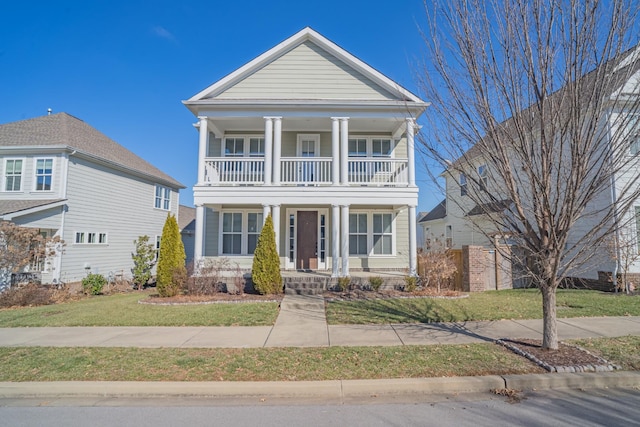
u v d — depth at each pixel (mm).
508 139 4957
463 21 5000
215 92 12312
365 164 13211
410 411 3752
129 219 18578
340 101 11438
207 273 10148
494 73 4895
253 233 13492
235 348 5531
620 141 4664
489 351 5254
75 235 14977
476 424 3447
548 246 4855
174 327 6883
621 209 5406
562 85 4617
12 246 11547
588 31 4297
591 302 8914
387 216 13500
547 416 3604
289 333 6402
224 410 3811
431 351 5289
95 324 7141
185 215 29469
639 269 10656
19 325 7152
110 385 4230
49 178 14477
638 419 3527
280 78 12492
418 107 11516
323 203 11289
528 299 9352
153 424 3508
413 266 11164
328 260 13180
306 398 4113
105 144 18297
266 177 11430
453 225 19453
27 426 3494
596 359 4812
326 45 12430
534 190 4816
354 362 4879
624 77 4578
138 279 16609
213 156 13500
